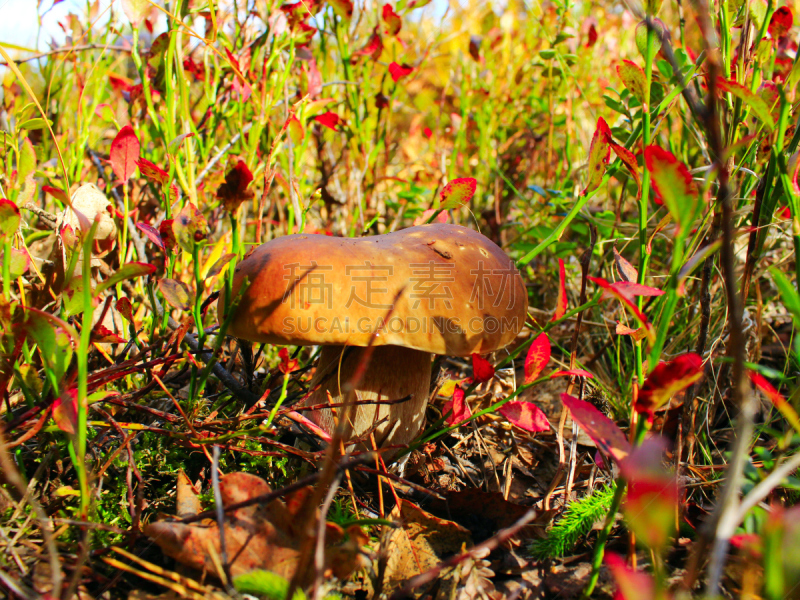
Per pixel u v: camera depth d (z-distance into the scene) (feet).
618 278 0.89
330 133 1.52
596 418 0.66
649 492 0.57
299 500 0.71
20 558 0.71
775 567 0.54
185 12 1.05
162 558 0.74
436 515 0.86
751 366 0.71
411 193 1.54
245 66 1.15
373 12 1.68
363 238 0.91
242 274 0.85
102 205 0.93
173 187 1.05
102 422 0.81
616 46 1.85
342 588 0.73
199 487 0.85
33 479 0.78
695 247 0.98
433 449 1.00
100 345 0.89
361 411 0.91
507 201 1.75
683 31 1.05
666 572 0.73
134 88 1.19
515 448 1.02
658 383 0.63
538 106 1.80
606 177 0.95
